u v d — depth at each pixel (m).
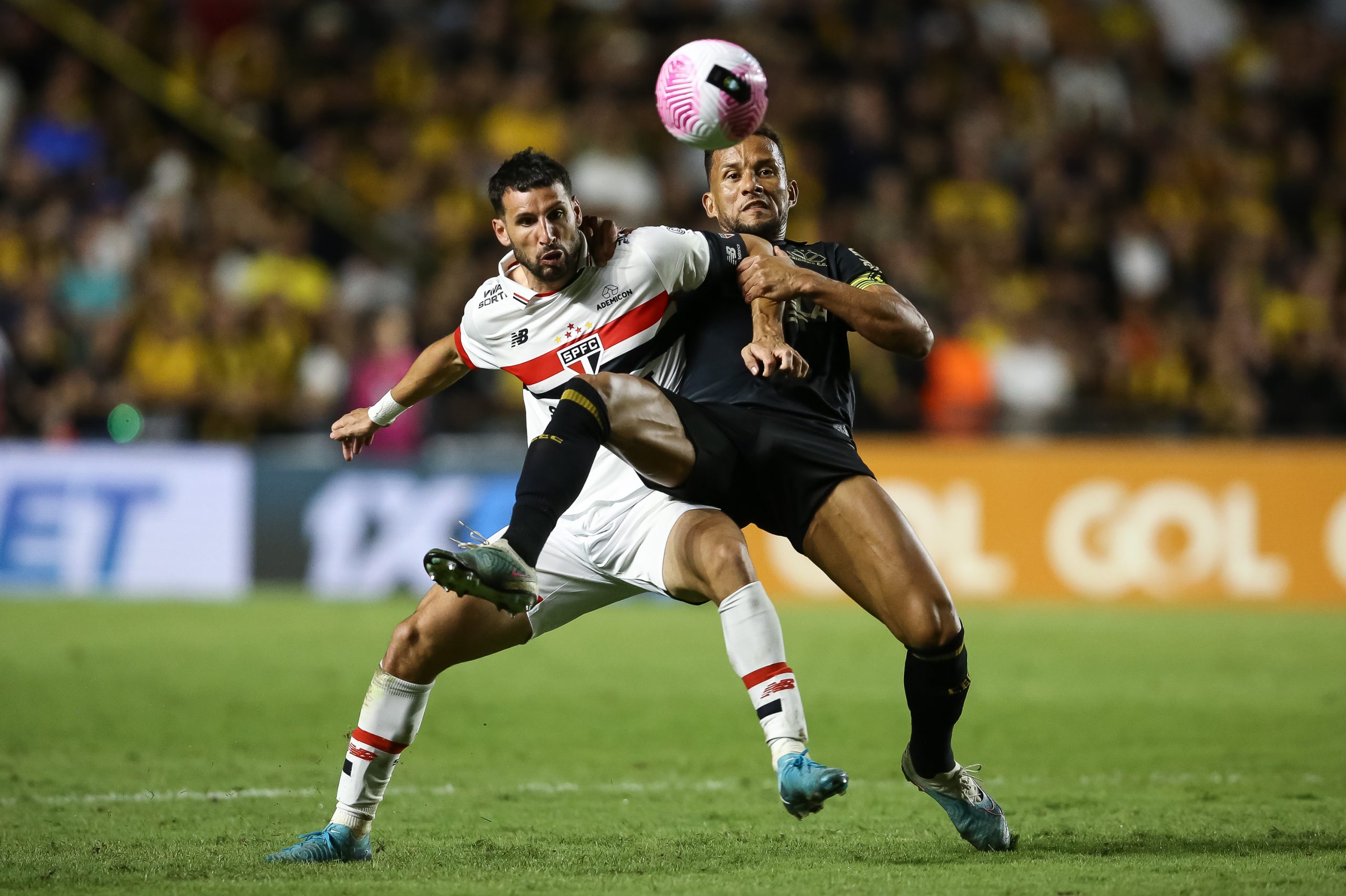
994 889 13.49
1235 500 43.38
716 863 15.04
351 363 48.50
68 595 43.84
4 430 47.94
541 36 64.75
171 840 16.42
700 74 16.31
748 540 44.66
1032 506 43.81
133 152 57.91
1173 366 56.78
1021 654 34.00
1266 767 21.80
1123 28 72.50
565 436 14.64
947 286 58.00
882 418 49.38
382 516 44.09
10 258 52.81
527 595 14.06
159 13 62.62
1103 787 20.25
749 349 15.52
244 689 28.89
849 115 63.41
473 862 15.20
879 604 14.92
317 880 14.18
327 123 61.75
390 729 15.34
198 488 44.50
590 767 21.97
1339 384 56.66
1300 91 71.62
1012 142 65.12
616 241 15.95
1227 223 65.56
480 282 53.78
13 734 24.31
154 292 51.59
